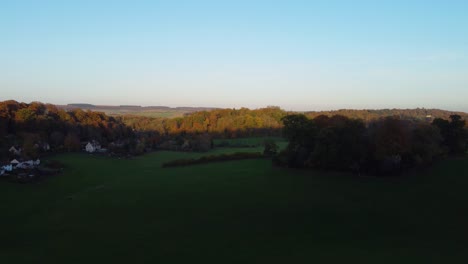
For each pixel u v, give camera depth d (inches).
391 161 2559.1
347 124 2807.6
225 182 2694.4
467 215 1820.9
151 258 1381.6
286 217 1882.4
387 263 1277.1
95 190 2694.4
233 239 1582.2
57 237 1690.5
